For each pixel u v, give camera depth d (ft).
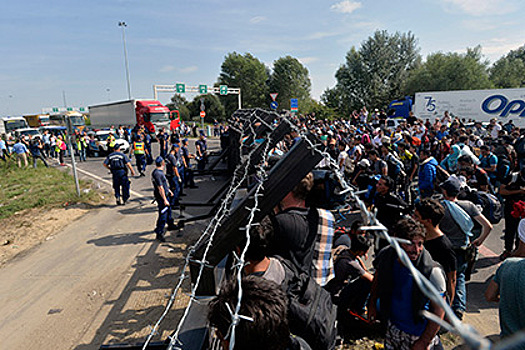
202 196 31.63
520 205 10.46
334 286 12.05
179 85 101.81
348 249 12.32
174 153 31.17
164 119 97.14
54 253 22.08
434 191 21.56
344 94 167.02
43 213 29.99
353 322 12.26
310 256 7.83
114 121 111.34
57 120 105.19
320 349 6.04
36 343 13.35
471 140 35.53
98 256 21.11
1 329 14.42
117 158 31.58
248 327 3.35
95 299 16.16
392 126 69.56
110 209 31.14
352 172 24.71
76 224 27.37
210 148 79.87
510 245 17.16
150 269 18.83
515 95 63.52
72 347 12.93
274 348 3.45
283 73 209.67
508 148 28.43
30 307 15.94
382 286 8.38
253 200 6.09
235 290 3.65
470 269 13.60
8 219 29.27
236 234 6.32
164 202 22.36
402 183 23.80
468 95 68.64
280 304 3.53
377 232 2.49
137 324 13.99
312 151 5.71
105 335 13.46
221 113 224.94
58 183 42.80
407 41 160.25
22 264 20.80
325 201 10.77
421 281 1.90
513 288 6.78
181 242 22.33
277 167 5.99
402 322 8.12
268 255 6.79
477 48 151.12
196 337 5.99
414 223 7.75
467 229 11.78
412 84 147.64
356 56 161.58
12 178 47.85
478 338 1.30
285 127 11.80
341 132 40.04
